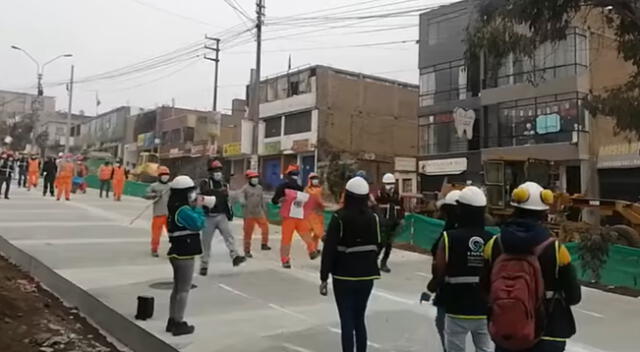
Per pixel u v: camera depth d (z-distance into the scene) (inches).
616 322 297.7
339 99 1476.4
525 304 126.3
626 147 940.6
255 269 406.0
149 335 239.6
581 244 417.7
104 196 1075.3
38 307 309.0
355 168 1382.9
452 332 170.2
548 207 137.1
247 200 457.4
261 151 1625.2
